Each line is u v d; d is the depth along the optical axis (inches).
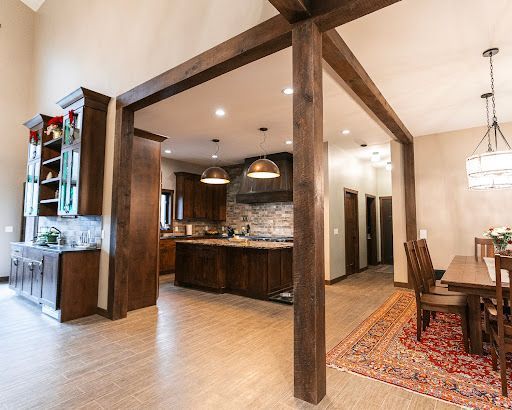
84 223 173.2
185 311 159.9
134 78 147.7
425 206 208.5
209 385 86.0
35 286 160.4
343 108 165.6
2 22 247.0
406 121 183.5
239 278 197.6
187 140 235.0
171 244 288.2
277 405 76.6
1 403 76.9
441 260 201.2
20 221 252.1
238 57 104.4
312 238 78.7
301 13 81.9
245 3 104.7
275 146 252.7
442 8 89.9
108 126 161.5
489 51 109.9
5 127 247.0
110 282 147.7
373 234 338.3
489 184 123.0
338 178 254.4
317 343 77.9
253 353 107.5
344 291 206.1
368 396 80.9
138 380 88.5
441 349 110.1
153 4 140.7
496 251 128.1
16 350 109.3
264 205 315.0
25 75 257.8
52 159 181.0
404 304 171.8
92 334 125.6
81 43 195.5
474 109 164.4
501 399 79.2
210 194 336.2
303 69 82.8
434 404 77.5
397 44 106.3
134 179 164.7
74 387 84.7
